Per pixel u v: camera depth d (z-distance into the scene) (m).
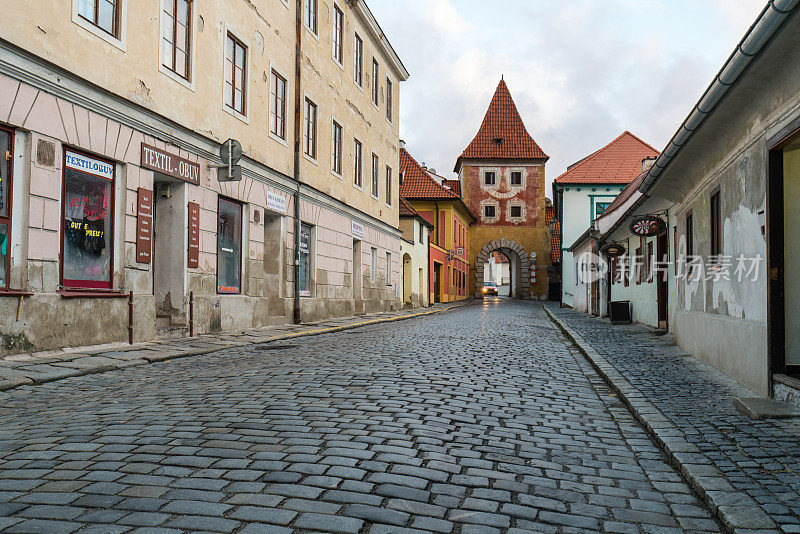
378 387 7.27
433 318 25.12
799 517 3.60
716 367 9.30
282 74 17.67
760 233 7.23
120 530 3.10
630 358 10.77
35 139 9.10
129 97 11.21
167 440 4.78
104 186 10.70
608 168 41.88
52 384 7.52
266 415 5.68
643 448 5.29
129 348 10.53
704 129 8.54
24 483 3.79
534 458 4.79
